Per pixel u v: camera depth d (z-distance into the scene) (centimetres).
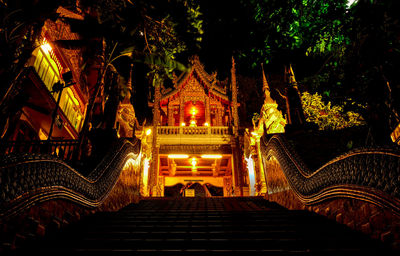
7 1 423
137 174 998
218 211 628
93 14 757
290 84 923
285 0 514
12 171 322
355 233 404
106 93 948
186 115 2202
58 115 1304
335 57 507
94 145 756
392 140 429
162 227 458
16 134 1112
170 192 2420
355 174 406
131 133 1338
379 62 408
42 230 389
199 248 369
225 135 1795
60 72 1284
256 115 1670
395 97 416
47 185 395
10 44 426
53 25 1075
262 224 491
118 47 893
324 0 481
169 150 1764
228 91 2042
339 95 527
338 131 826
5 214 303
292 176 685
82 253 330
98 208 607
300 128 856
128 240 378
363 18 363
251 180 1717
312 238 378
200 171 2162
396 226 323
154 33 833
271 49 577
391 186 321
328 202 518
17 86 455
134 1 596
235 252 337
